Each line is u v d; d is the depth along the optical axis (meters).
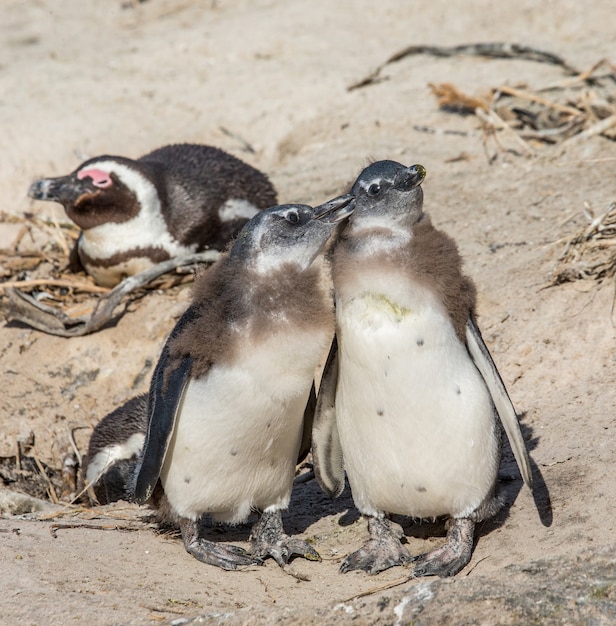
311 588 9.45
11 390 16.11
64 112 23.98
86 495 13.77
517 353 13.23
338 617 8.13
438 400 9.24
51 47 30.09
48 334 16.84
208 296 10.06
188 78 25.83
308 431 10.96
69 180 16.98
